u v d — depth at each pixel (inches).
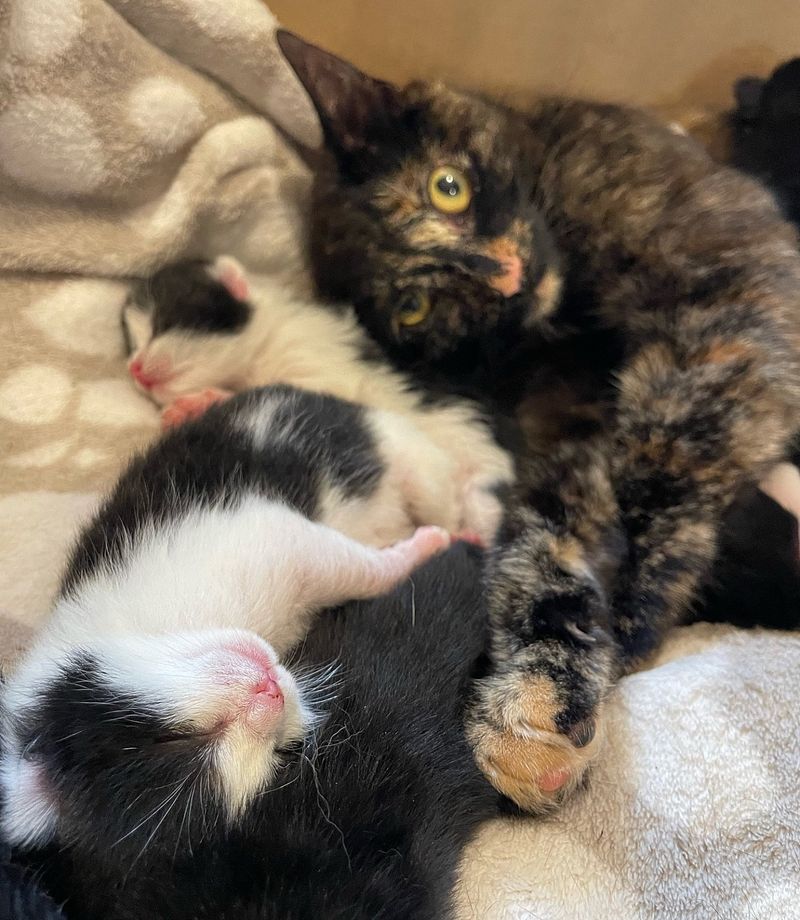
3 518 9.7
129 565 9.0
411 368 12.4
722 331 10.2
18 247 10.9
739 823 7.9
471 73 13.3
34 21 10.0
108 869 7.0
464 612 9.2
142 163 11.5
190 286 12.1
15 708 7.6
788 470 10.4
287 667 8.4
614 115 12.0
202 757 7.0
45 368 10.8
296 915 6.8
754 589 10.0
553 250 11.3
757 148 13.7
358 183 11.8
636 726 8.6
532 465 11.0
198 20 11.4
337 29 13.1
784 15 13.3
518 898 7.7
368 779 7.7
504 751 8.3
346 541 9.5
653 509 9.8
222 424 10.3
